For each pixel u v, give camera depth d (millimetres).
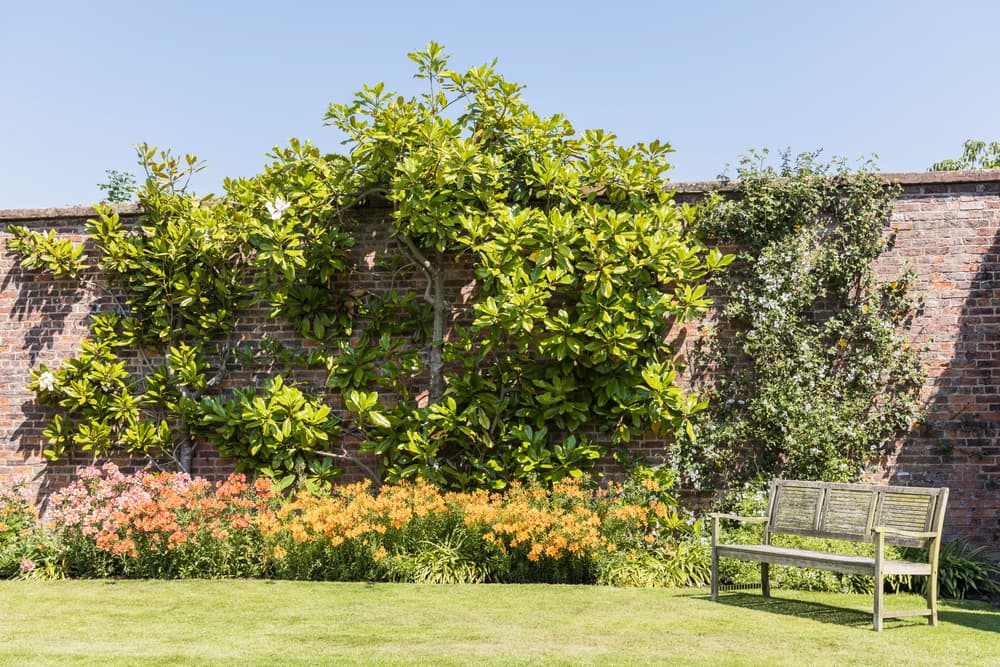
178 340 9086
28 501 9070
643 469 8047
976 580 7098
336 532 7062
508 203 8523
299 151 8586
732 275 8453
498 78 8320
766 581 6492
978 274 8133
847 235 8266
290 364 8867
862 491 6035
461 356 8398
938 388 8055
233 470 8875
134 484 7559
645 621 5320
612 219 7879
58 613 5535
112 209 9203
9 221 9523
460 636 4820
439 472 8102
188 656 4293
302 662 4164
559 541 6723
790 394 7996
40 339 9336
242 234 8414
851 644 4719
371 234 8906
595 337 7996
